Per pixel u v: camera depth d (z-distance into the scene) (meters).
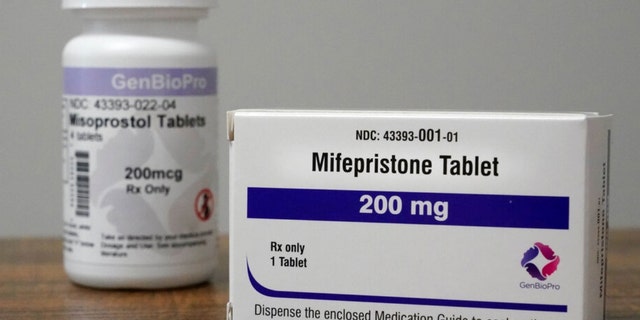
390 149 0.60
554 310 0.59
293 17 1.28
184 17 0.78
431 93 1.29
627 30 1.30
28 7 1.29
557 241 0.58
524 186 0.59
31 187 1.33
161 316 0.71
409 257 0.60
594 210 0.60
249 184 0.62
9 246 1.01
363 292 0.61
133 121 0.77
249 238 0.62
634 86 1.31
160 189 0.78
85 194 0.78
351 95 1.29
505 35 1.30
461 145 0.59
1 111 1.31
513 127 0.59
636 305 0.72
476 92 1.30
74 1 0.76
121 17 0.76
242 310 0.62
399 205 0.60
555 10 1.30
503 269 0.59
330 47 1.28
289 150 0.61
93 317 0.70
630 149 1.33
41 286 0.81
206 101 0.79
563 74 1.31
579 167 0.58
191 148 0.78
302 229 0.61
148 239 0.78
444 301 0.60
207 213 0.80
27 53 1.30
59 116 1.31
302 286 0.61
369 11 1.28
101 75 0.77
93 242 0.78
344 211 0.61
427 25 1.29
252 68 1.28
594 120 0.59
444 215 0.60
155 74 0.77
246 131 0.61
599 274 0.62
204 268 0.80
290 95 1.29
